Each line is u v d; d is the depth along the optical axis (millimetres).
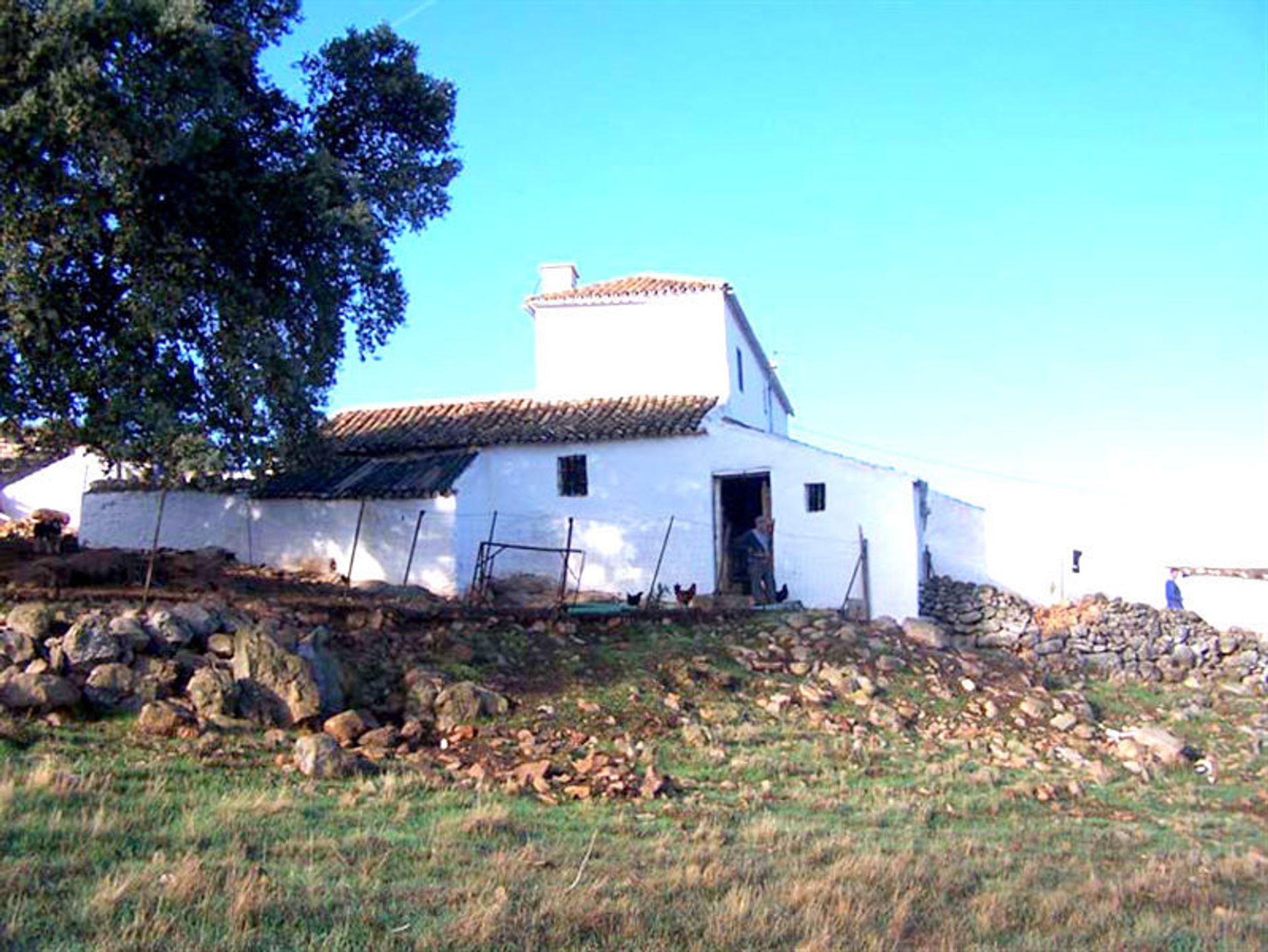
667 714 16406
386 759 13344
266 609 16766
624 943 8477
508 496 26109
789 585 24906
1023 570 28844
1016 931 9586
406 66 19406
